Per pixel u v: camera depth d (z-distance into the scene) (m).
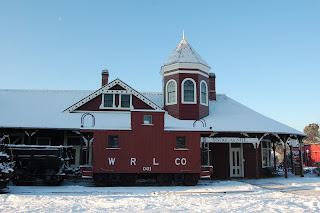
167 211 9.20
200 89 23.12
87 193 13.49
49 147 16.52
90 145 21.42
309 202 10.69
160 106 24.61
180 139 17.00
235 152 22.69
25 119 19.95
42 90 25.91
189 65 23.12
